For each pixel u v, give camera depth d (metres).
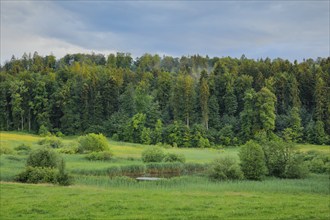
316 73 131.00
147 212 19.66
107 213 19.33
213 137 115.38
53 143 79.12
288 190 31.91
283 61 151.62
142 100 131.25
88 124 131.38
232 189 32.25
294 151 46.91
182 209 20.70
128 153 72.12
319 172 49.09
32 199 23.59
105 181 36.41
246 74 142.12
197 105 130.25
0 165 47.16
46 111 133.75
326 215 19.08
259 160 41.50
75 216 18.52
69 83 138.75
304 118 119.56
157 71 178.50
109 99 137.00
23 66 194.62
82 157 60.72
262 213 19.67
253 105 113.94
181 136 115.19
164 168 53.72
